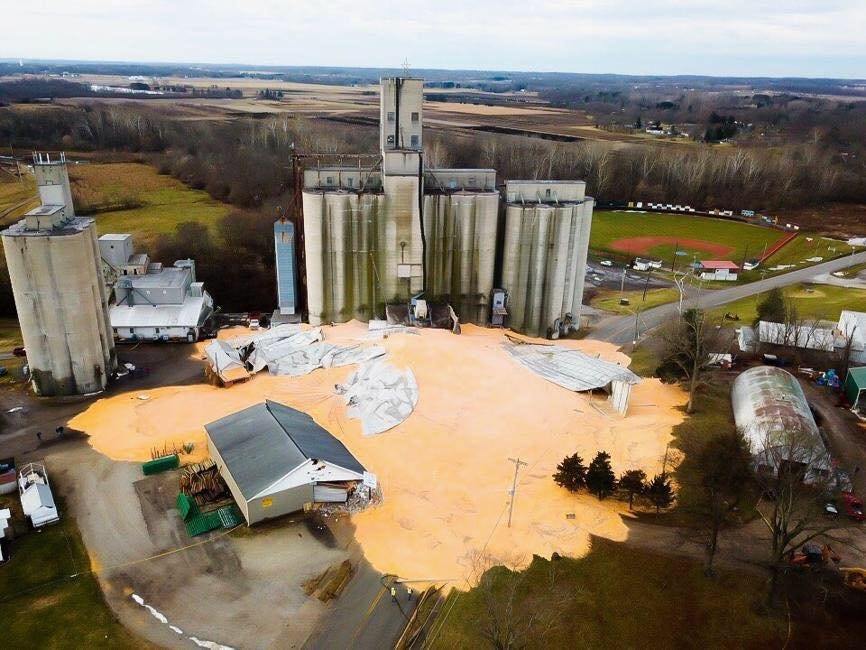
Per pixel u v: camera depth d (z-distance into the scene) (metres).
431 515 61.88
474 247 110.31
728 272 147.25
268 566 54.81
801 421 69.19
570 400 83.50
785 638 48.12
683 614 50.28
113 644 47.06
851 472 67.50
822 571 53.38
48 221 79.12
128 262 111.12
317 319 110.06
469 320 114.94
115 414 79.38
